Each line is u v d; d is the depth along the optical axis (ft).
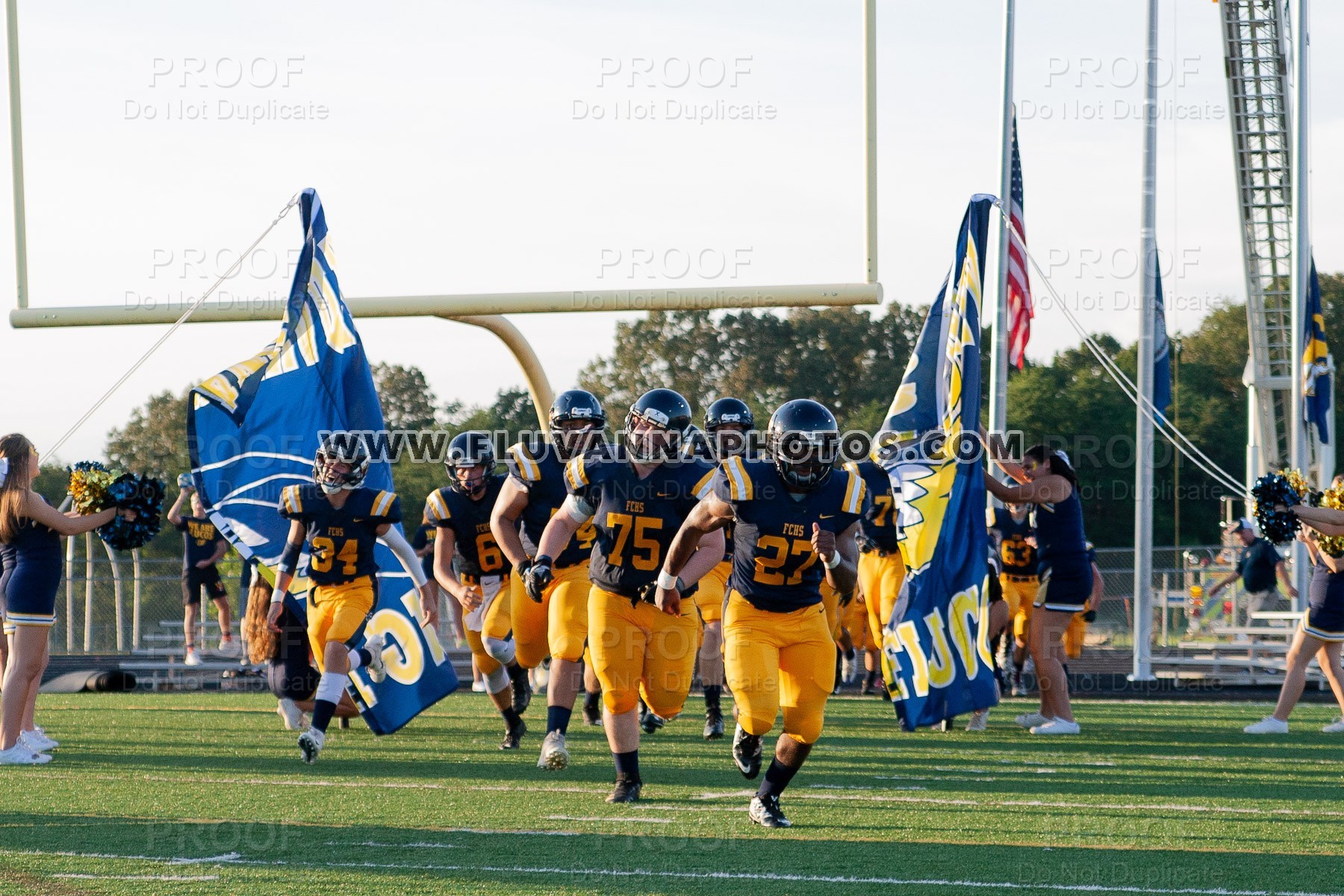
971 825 29.76
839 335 221.66
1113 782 36.96
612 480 32.55
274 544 45.98
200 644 79.56
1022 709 61.72
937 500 47.62
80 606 99.19
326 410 46.68
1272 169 111.86
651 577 32.50
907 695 46.65
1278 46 110.73
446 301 63.82
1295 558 76.54
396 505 40.45
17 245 66.90
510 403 209.26
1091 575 51.08
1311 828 29.55
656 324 220.84
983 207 48.57
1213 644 77.66
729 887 23.45
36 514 40.55
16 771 39.09
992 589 55.16
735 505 28.84
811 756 43.19
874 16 61.16
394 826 29.45
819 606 29.45
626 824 29.66
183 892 22.89
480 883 23.70
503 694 45.01
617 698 32.96
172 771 39.01
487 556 46.19
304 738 38.70
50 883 23.53
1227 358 246.47
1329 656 49.96
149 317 65.46
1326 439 86.63
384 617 45.34
